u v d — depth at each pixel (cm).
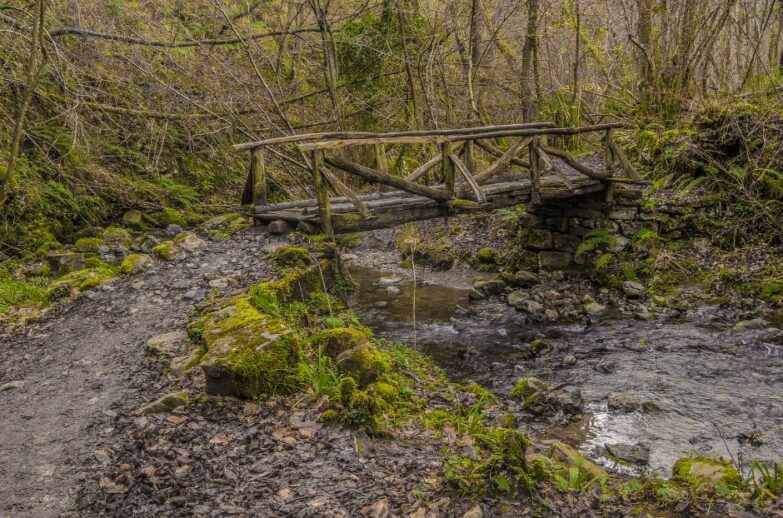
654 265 1028
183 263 793
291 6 1586
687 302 933
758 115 1114
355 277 1249
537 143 904
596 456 524
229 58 1380
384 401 511
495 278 1147
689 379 688
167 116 1253
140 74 1290
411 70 1388
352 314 718
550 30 1700
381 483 402
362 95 1423
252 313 581
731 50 1664
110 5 1236
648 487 428
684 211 1084
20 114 854
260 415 479
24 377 564
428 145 1418
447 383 642
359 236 1550
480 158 1473
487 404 598
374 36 1374
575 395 645
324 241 754
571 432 574
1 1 1112
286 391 508
